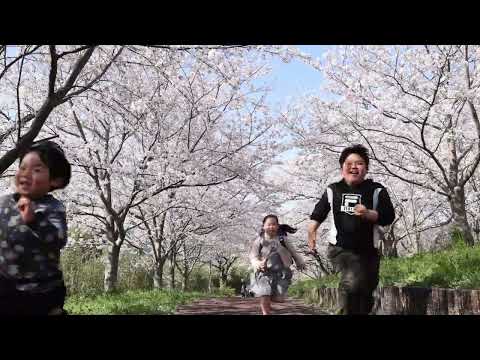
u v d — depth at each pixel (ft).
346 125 45.62
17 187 8.53
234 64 42.24
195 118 50.01
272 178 70.74
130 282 66.49
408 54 40.16
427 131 44.78
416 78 40.75
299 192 64.49
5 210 8.48
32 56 34.96
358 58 42.27
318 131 50.08
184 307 35.09
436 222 67.56
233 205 62.75
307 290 47.83
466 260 20.77
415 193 57.00
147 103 38.83
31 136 19.93
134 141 54.03
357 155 14.61
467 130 50.52
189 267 111.14
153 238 60.59
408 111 40.55
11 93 40.81
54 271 8.57
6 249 8.27
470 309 14.26
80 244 55.98
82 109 43.96
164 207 54.65
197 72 41.73
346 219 14.32
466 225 38.81
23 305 8.34
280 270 20.25
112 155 49.75
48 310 8.56
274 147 51.03
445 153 46.09
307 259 95.35
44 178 8.51
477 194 49.01
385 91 43.06
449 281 18.17
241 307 35.45
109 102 37.91
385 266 30.30
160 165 43.37
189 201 55.67
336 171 58.80
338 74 43.80
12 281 8.31
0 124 37.99
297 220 81.51
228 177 51.39
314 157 51.31
